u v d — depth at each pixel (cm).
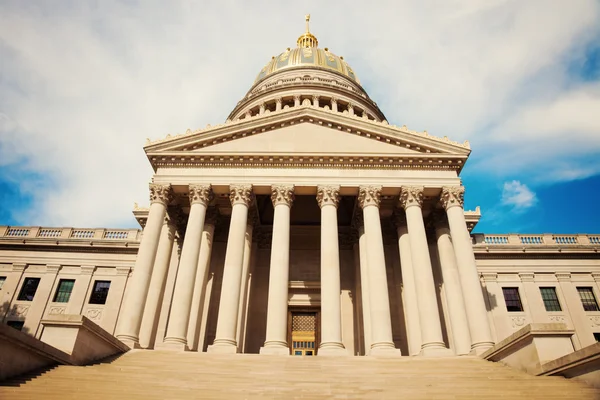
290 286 3819
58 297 4416
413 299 3170
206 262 3400
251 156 3256
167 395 1479
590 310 4347
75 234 4800
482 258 4569
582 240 4725
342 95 6669
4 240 4588
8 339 1483
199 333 3206
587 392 1466
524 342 1902
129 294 2822
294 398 1480
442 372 1931
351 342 3600
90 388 1513
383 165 3312
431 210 3544
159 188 3194
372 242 3023
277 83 6988
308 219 4191
